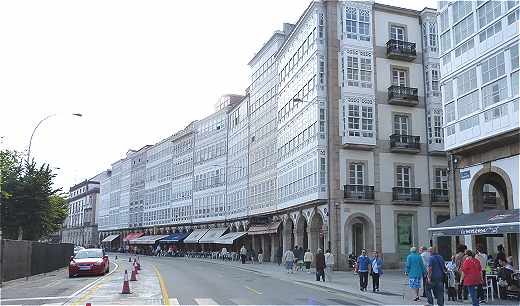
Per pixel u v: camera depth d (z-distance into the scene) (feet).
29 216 111.04
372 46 127.44
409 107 128.36
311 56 128.98
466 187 78.89
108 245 349.00
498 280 56.85
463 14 77.97
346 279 88.74
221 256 188.14
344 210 118.42
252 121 187.32
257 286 72.59
